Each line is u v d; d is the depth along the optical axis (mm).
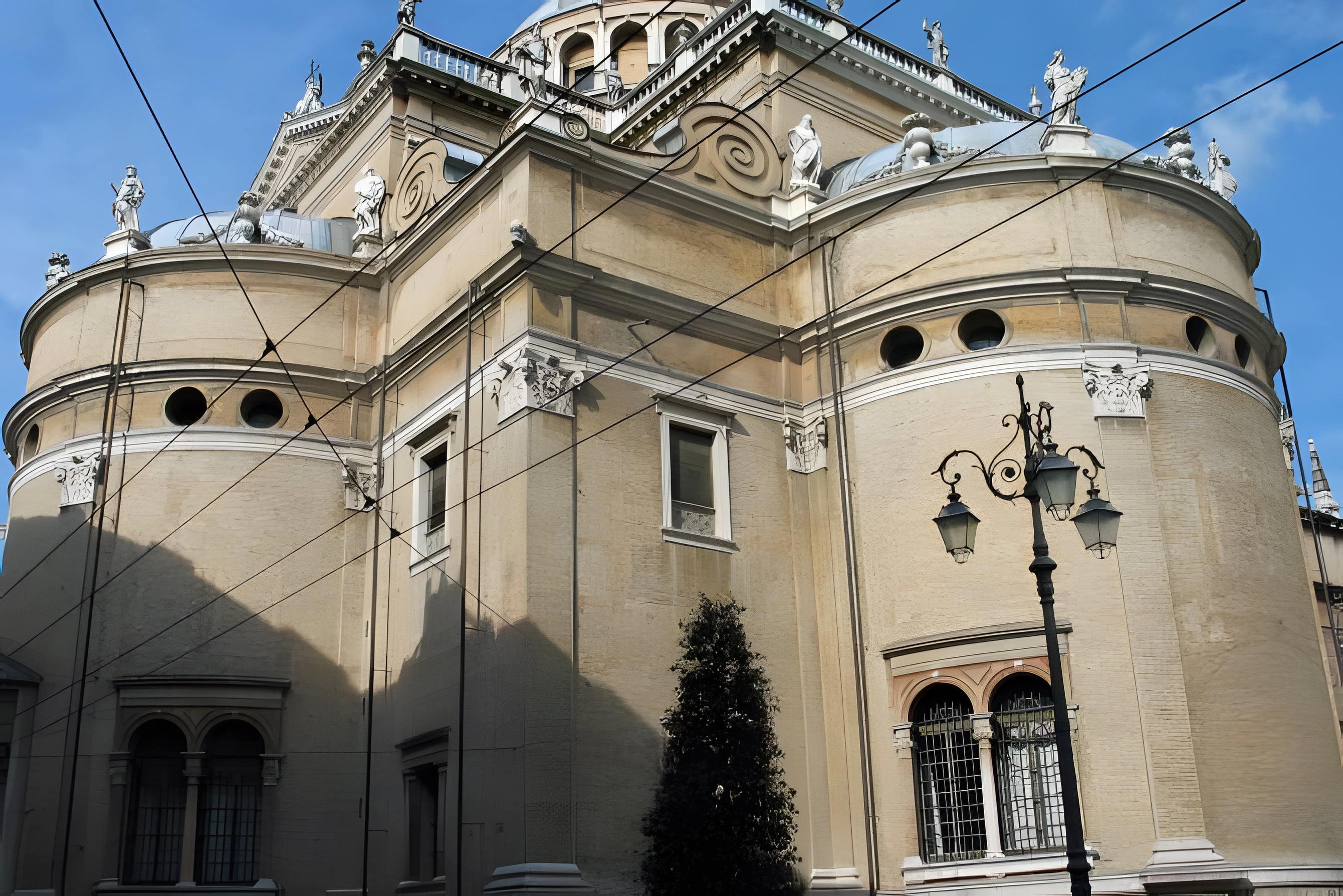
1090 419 24297
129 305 28234
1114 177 25984
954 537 15641
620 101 36281
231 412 27328
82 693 25422
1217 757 22656
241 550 26516
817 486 26078
